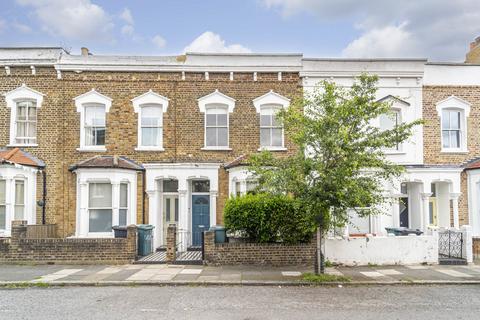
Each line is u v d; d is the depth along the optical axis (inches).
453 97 766.5
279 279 492.7
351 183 465.7
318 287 466.9
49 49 749.3
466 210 744.3
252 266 573.0
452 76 775.1
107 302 395.5
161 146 746.8
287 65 756.0
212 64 754.8
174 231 595.8
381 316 344.8
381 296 422.9
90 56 747.4
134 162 738.8
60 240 590.9
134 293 435.8
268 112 761.0
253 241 590.6
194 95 757.3
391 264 596.1
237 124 754.2
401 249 600.4
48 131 738.2
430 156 756.6
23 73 744.3
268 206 576.1
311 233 581.3
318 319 335.3
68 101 744.3
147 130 755.4
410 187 771.4
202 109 754.2
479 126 770.8
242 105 757.3
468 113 769.6
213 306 379.6
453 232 629.6
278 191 491.2
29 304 387.2
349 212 733.9
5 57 748.0
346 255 592.7
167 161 743.7
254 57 758.5
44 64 740.7
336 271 551.5
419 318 339.3
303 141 490.3
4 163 670.5
